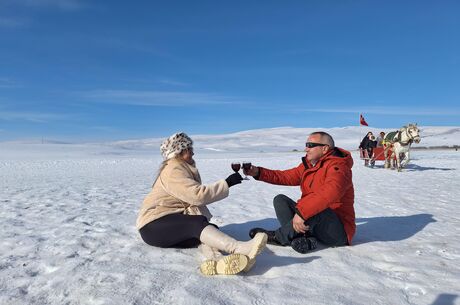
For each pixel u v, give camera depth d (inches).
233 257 122.5
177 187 147.6
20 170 749.3
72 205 284.2
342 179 146.2
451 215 232.4
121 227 199.3
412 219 219.6
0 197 331.6
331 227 152.2
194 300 106.9
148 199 156.6
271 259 142.3
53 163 1003.9
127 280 121.5
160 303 106.0
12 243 169.2
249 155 1717.5
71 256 148.7
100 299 108.5
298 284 118.7
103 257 146.1
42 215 240.1
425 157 1134.4
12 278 126.6
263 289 114.9
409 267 133.6
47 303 107.6
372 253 150.2
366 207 264.5
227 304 105.0
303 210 143.6
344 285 118.6
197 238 144.3
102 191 383.2
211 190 145.8
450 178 491.5
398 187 394.9
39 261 143.4
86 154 1823.3
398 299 108.8
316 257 145.0
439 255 148.4
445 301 107.1
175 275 125.7
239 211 248.1
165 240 151.1
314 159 157.9
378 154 740.0
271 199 308.3
